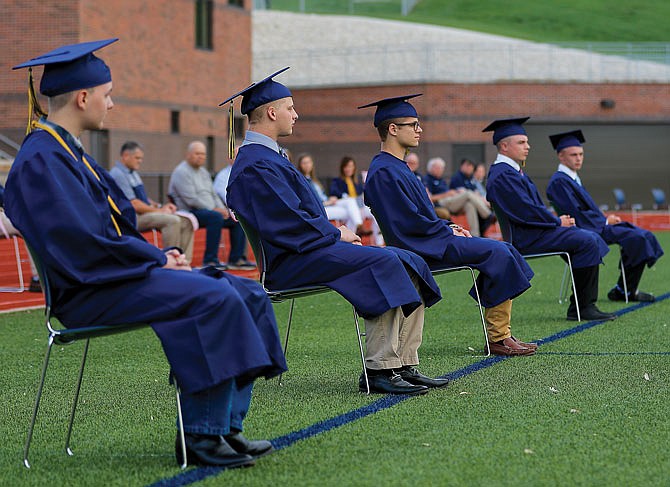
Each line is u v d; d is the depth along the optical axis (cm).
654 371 1025
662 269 2266
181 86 4581
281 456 712
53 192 659
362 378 950
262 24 7581
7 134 3919
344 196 2712
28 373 1078
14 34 3919
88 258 665
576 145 1656
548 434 764
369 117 5928
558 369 1045
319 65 6328
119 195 728
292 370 1070
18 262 1930
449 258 1116
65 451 746
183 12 4581
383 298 911
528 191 1429
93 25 3997
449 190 3172
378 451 721
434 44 6328
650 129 6066
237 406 715
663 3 9969
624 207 6100
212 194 2253
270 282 939
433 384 959
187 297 660
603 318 1441
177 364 655
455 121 5822
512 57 6172
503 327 1155
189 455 693
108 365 1118
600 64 6394
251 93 939
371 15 8988
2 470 697
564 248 1427
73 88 689
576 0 9994
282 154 954
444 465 681
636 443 734
